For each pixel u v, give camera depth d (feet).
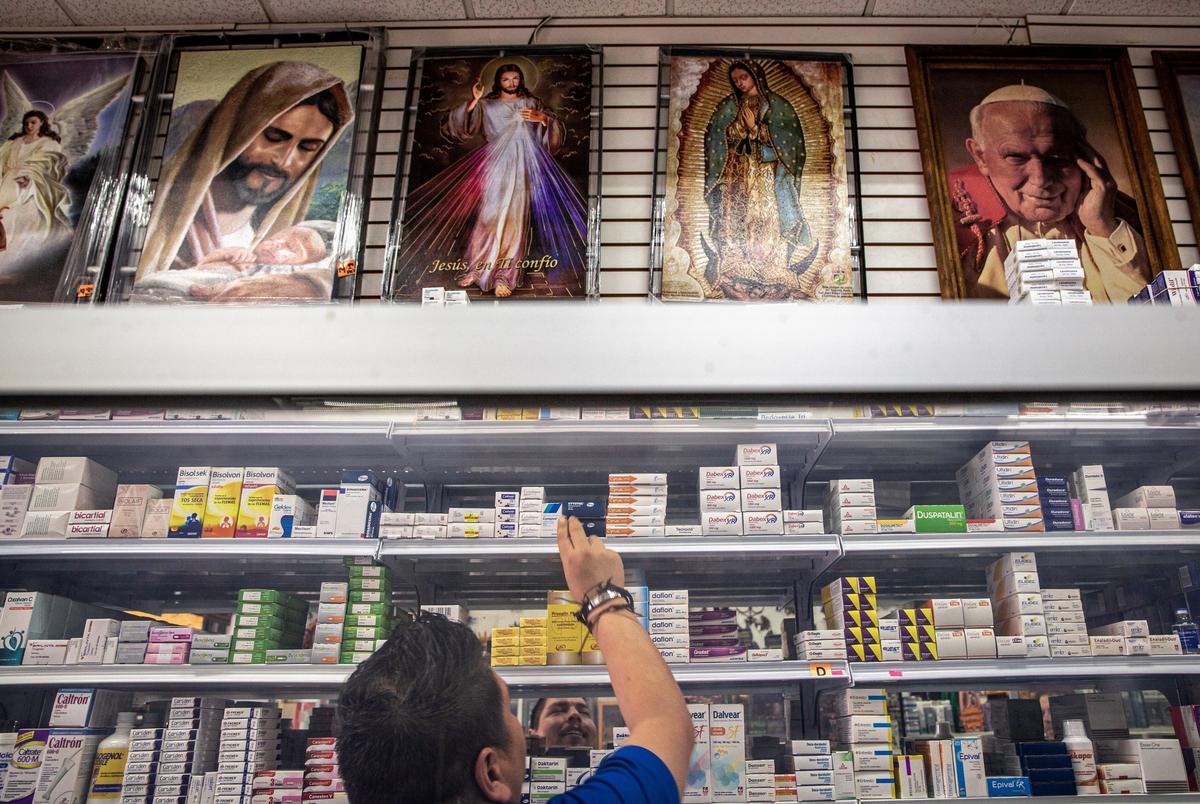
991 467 8.52
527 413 2.35
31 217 11.02
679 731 2.46
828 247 11.00
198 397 2.07
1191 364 2.16
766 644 8.52
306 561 8.29
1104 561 8.42
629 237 11.29
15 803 7.40
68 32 12.19
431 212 11.18
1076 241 10.98
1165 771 7.54
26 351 2.05
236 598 8.66
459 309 2.21
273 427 7.62
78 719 7.74
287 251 10.91
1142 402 2.19
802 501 8.91
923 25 12.25
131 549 8.01
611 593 2.82
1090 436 7.90
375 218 11.47
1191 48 12.16
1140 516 8.32
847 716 7.95
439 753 2.50
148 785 7.43
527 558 8.13
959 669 7.89
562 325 2.19
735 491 8.39
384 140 11.84
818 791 7.53
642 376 2.13
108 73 11.82
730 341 2.18
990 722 8.08
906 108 11.93
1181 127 11.53
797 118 11.65
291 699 7.96
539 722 7.60
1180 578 8.31
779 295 10.78
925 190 11.43
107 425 7.75
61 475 8.35
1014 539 8.18
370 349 2.14
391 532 8.20
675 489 8.82
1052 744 7.75
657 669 2.62
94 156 11.35
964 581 9.04
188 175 11.27
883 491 9.23
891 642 8.07
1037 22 12.26
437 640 2.69
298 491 8.80
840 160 11.44
